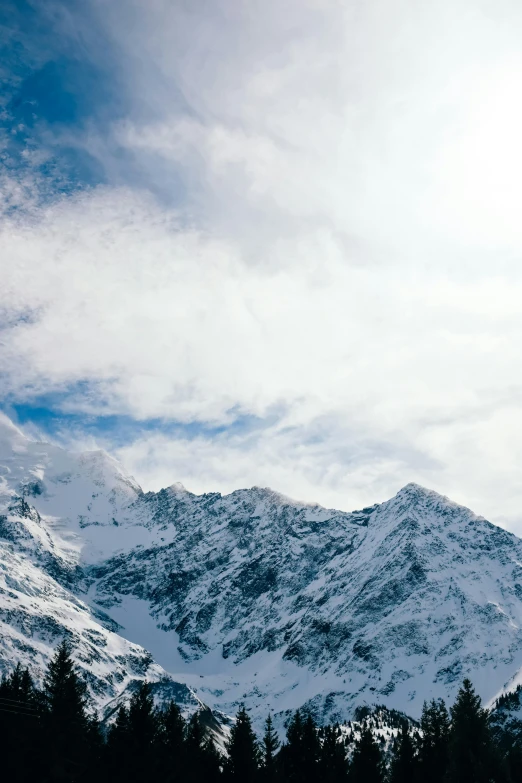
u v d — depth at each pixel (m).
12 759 95.25
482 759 105.38
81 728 103.88
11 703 103.19
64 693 103.25
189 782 111.75
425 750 115.38
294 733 121.12
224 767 115.56
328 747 122.50
